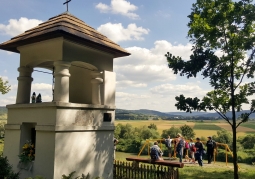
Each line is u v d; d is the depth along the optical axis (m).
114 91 8.12
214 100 8.34
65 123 6.51
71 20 7.82
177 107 8.49
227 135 30.08
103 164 7.53
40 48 7.24
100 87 7.77
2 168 6.62
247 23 7.77
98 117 7.48
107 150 7.71
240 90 8.37
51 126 6.30
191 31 8.51
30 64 7.61
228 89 8.40
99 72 7.75
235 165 7.93
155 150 10.91
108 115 7.80
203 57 8.16
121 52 8.16
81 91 8.59
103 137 7.61
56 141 6.27
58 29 6.27
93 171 7.20
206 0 8.34
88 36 7.26
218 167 12.65
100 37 7.95
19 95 7.59
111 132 7.91
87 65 7.62
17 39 7.38
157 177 8.34
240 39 7.82
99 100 7.66
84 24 8.26
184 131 36.34
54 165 6.18
